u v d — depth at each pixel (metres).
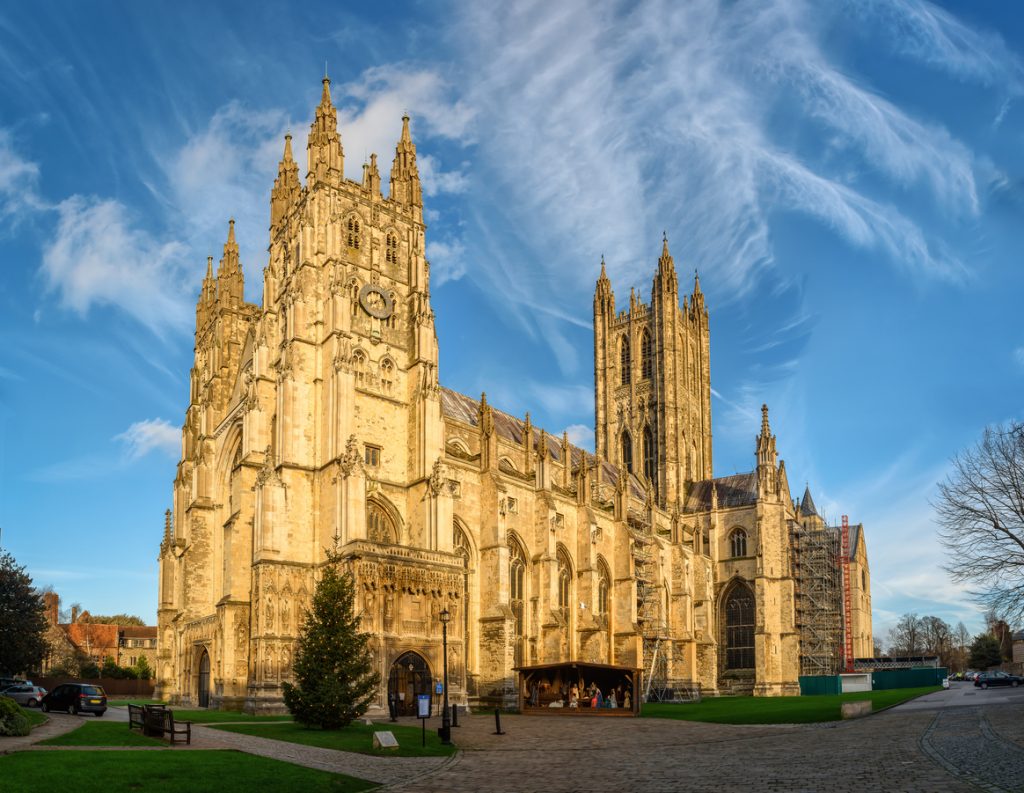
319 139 116.88
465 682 99.50
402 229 120.19
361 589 91.19
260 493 100.88
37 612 122.81
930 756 47.38
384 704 90.31
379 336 112.75
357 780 47.19
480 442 118.81
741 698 148.12
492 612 110.94
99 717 80.62
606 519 142.62
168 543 138.25
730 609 178.00
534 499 126.50
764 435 177.62
